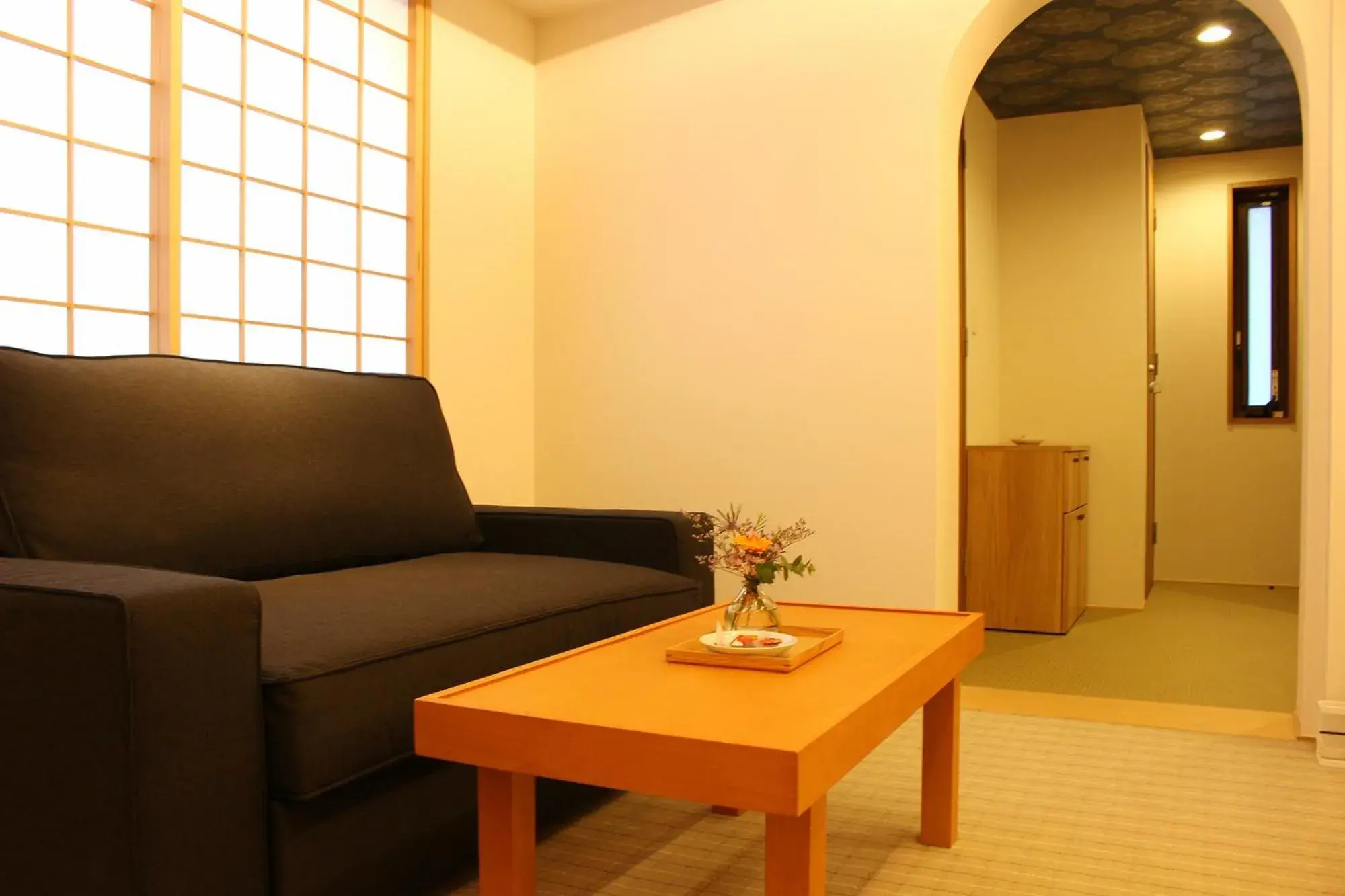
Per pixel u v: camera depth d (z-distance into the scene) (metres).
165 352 2.82
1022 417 5.58
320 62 3.31
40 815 1.40
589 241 4.07
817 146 3.62
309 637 1.68
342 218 3.42
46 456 2.02
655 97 3.93
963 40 3.40
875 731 1.50
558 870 1.95
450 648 1.86
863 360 3.53
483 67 3.92
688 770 1.27
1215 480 6.27
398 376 3.04
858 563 3.53
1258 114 5.49
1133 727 2.97
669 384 3.90
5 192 2.52
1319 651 2.78
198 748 1.41
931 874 1.92
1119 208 5.37
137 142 2.80
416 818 1.77
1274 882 1.88
